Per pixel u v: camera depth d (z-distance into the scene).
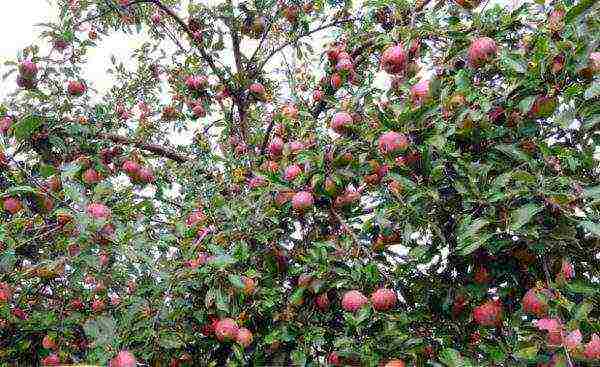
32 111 1.95
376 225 1.52
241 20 2.57
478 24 1.51
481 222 1.13
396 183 1.43
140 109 2.92
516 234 1.17
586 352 1.04
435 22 1.57
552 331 1.07
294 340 1.47
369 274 1.36
